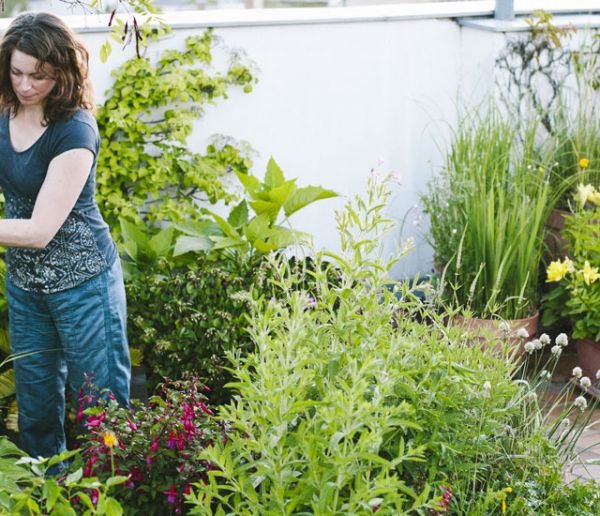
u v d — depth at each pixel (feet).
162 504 8.02
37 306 9.23
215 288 12.46
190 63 14.85
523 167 15.06
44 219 8.50
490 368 9.39
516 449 9.41
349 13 15.78
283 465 6.82
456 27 16.38
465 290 14.19
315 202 16.14
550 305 14.61
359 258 8.43
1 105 8.70
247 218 14.17
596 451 11.94
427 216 16.69
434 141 16.37
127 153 14.53
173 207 14.83
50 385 9.70
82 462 8.10
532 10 16.92
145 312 12.38
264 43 15.29
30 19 8.41
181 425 7.98
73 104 8.60
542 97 16.30
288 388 7.08
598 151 15.62
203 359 12.03
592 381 13.64
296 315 7.70
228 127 15.47
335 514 6.84
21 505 6.65
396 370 7.62
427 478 8.20
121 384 9.58
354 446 7.22
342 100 15.98
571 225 14.60
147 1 9.73
